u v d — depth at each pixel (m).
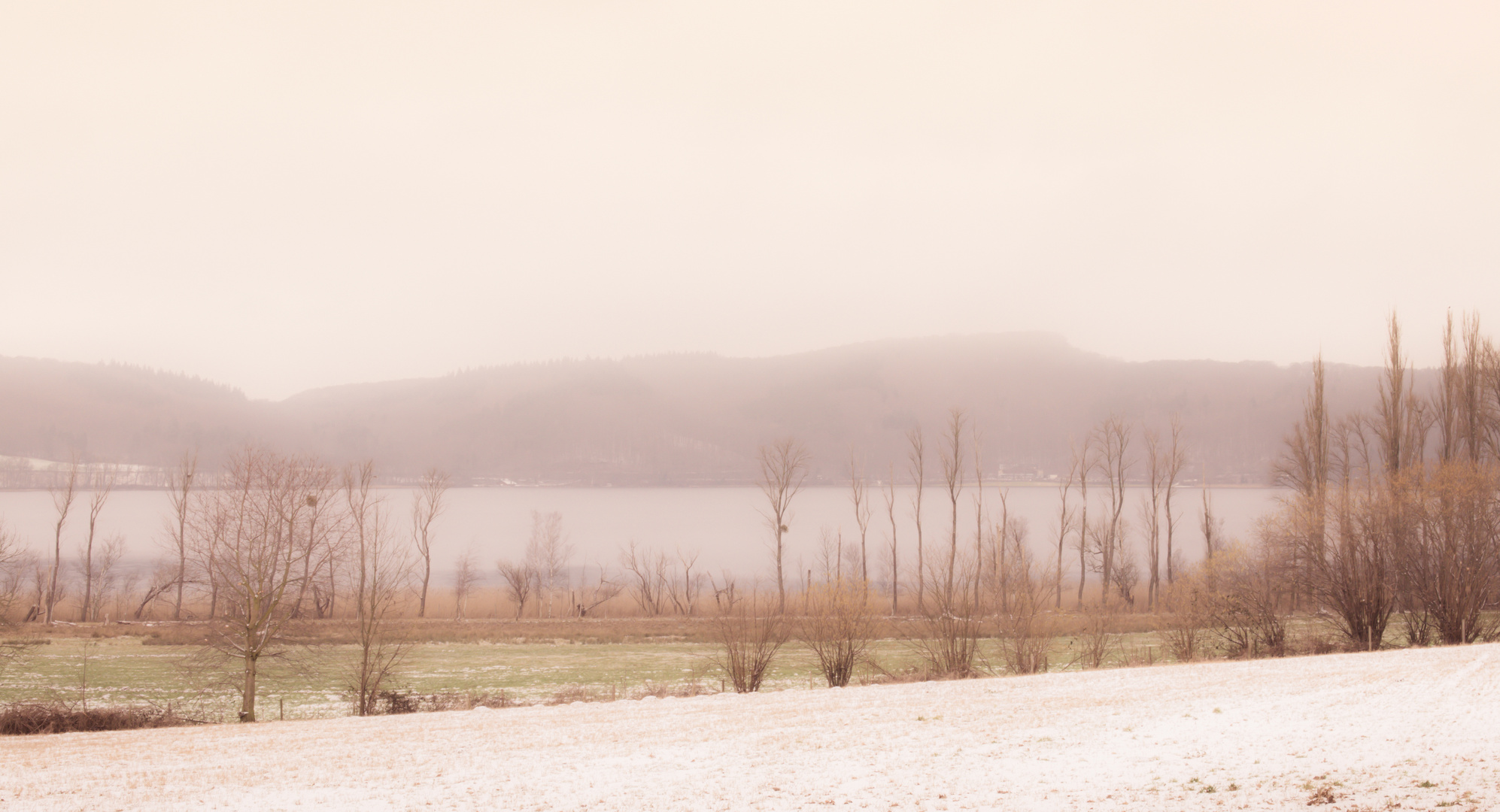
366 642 37.50
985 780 15.65
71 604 76.31
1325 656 35.88
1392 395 55.47
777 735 21.77
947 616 42.59
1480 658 30.48
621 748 20.58
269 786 17.31
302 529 37.09
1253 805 12.69
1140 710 23.36
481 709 30.58
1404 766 14.47
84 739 24.31
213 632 36.31
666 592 92.69
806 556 127.38
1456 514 42.84
